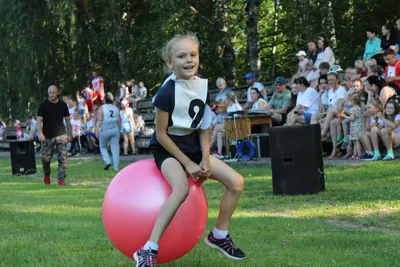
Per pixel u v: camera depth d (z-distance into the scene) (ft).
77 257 19.22
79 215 28.48
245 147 51.49
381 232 22.59
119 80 96.48
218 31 84.43
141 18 92.53
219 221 17.17
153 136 16.72
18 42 95.76
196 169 15.88
